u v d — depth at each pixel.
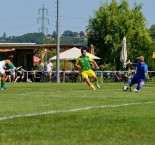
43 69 51.72
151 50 69.88
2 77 27.28
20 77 49.84
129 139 8.19
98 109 13.41
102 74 48.72
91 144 7.70
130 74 41.94
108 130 9.20
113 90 26.28
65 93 22.42
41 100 17.25
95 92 23.61
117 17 77.75
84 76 27.56
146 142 7.89
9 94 21.36
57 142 7.85
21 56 53.81
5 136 8.43
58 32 50.00
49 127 9.59
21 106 14.47
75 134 8.71
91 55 51.81
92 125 9.89
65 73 49.72
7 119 10.84
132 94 21.67
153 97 19.22
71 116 11.49
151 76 53.88
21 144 7.65
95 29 77.62
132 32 78.19
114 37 77.44
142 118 11.09
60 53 51.75
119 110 13.09
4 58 53.47
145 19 80.19
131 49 77.44
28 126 9.72
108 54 77.38
